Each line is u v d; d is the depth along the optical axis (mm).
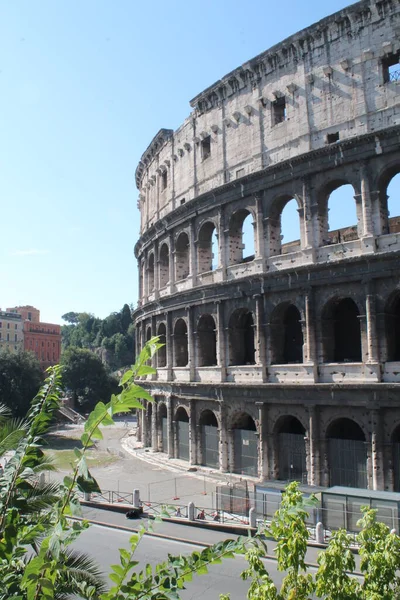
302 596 15742
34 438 15539
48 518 14359
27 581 11805
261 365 56000
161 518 13250
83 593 14141
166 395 72250
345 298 55188
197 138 69562
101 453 82188
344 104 52156
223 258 62344
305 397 51875
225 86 64625
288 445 54688
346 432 54500
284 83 57750
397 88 48938
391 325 48625
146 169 89438
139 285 92500
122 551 13078
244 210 61531
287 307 56969
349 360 54062
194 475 61250
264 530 14180
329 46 53812
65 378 158125
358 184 50406
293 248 65188
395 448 46750
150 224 86250
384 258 47375
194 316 66812
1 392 114000
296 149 55562
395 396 46188
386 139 48438
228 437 60125
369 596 15359
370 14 50938
